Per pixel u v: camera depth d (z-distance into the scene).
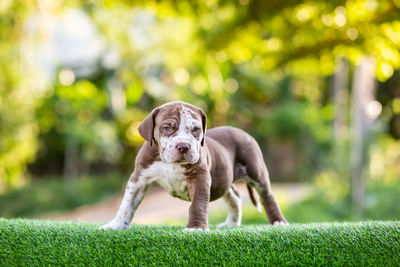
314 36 8.30
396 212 11.23
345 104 17.89
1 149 14.55
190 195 3.78
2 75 13.85
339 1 7.58
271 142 19.70
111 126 17.72
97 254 3.33
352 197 11.85
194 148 3.51
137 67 16.27
